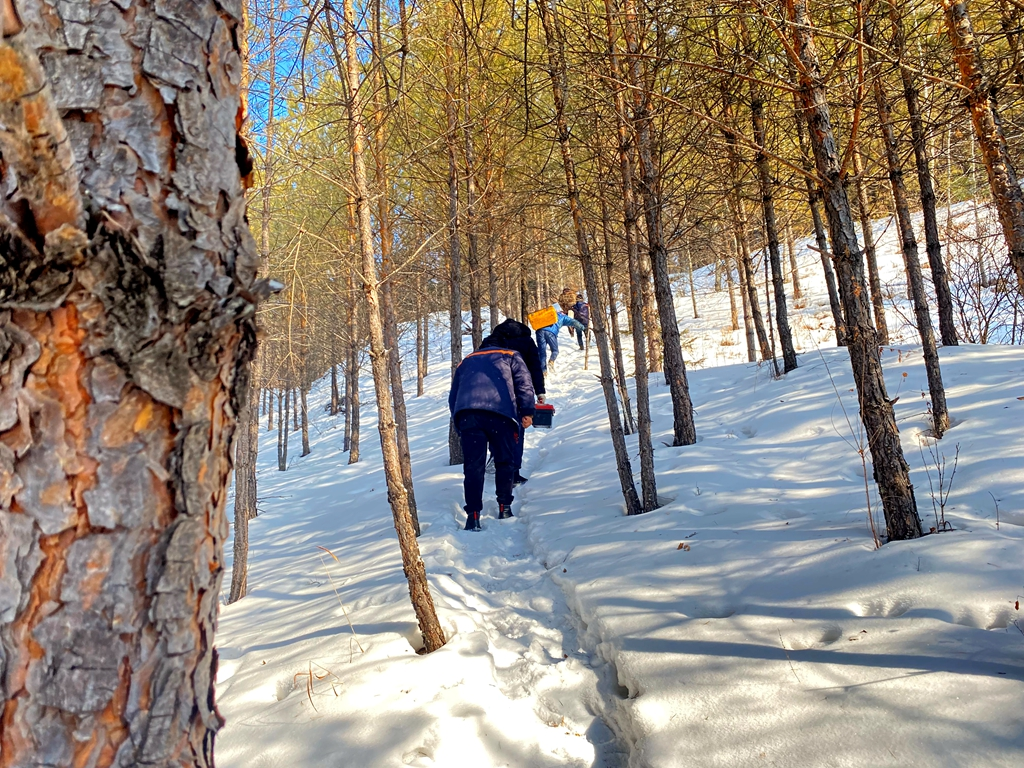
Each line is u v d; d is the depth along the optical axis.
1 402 0.80
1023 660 1.72
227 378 0.94
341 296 8.71
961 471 3.45
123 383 0.82
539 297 17.64
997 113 3.20
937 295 6.50
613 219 6.03
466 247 9.09
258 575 4.86
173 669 0.87
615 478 5.06
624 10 4.38
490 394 4.68
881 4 3.71
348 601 3.38
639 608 2.64
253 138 4.57
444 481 6.34
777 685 1.91
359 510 6.32
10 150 0.72
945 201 9.29
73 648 0.81
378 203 5.70
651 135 4.92
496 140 7.52
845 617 2.19
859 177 5.24
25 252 0.76
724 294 20.80
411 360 22.08
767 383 7.12
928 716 1.61
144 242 0.81
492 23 6.00
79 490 0.81
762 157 4.38
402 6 3.34
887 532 2.75
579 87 4.25
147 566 0.85
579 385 12.61
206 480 0.91
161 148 0.84
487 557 4.01
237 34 0.96
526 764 1.99
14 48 0.67
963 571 2.24
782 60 3.70
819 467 4.29
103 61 0.82
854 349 2.78
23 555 0.81
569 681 2.45
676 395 5.70
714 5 3.08
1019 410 4.13
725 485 4.20
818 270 18.91
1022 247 2.74
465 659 2.50
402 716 2.11
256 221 6.22
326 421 20.72
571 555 3.55
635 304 4.25
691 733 1.81
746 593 2.57
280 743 2.06
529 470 6.73
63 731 0.81
